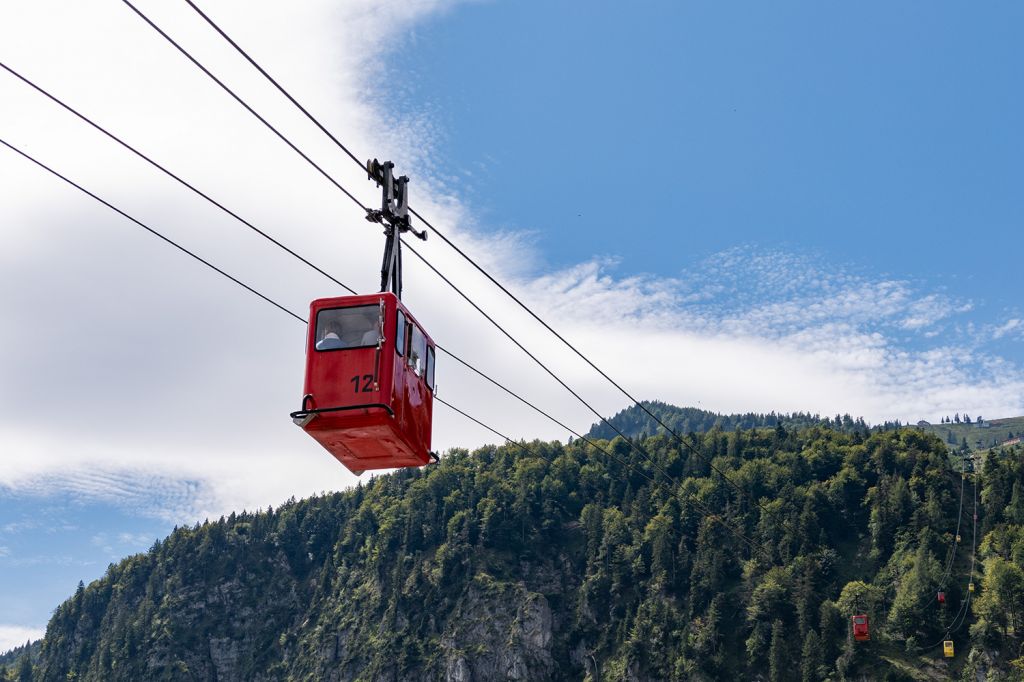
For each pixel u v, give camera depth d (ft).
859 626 563.48
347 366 107.24
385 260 111.24
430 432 120.67
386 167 111.04
